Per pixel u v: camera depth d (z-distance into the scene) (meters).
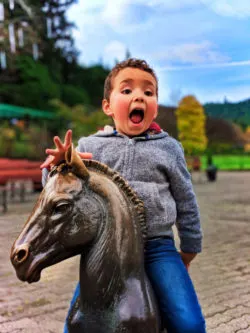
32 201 10.62
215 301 3.66
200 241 1.82
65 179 1.36
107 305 1.35
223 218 8.20
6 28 17.48
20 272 1.31
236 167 29.64
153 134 1.78
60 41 35.56
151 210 1.63
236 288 4.01
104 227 1.36
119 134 1.74
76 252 1.38
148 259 1.61
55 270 4.48
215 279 4.29
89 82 37.53
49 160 1.46
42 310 3.42
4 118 18.69
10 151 14.96
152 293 1.43
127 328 1.31
